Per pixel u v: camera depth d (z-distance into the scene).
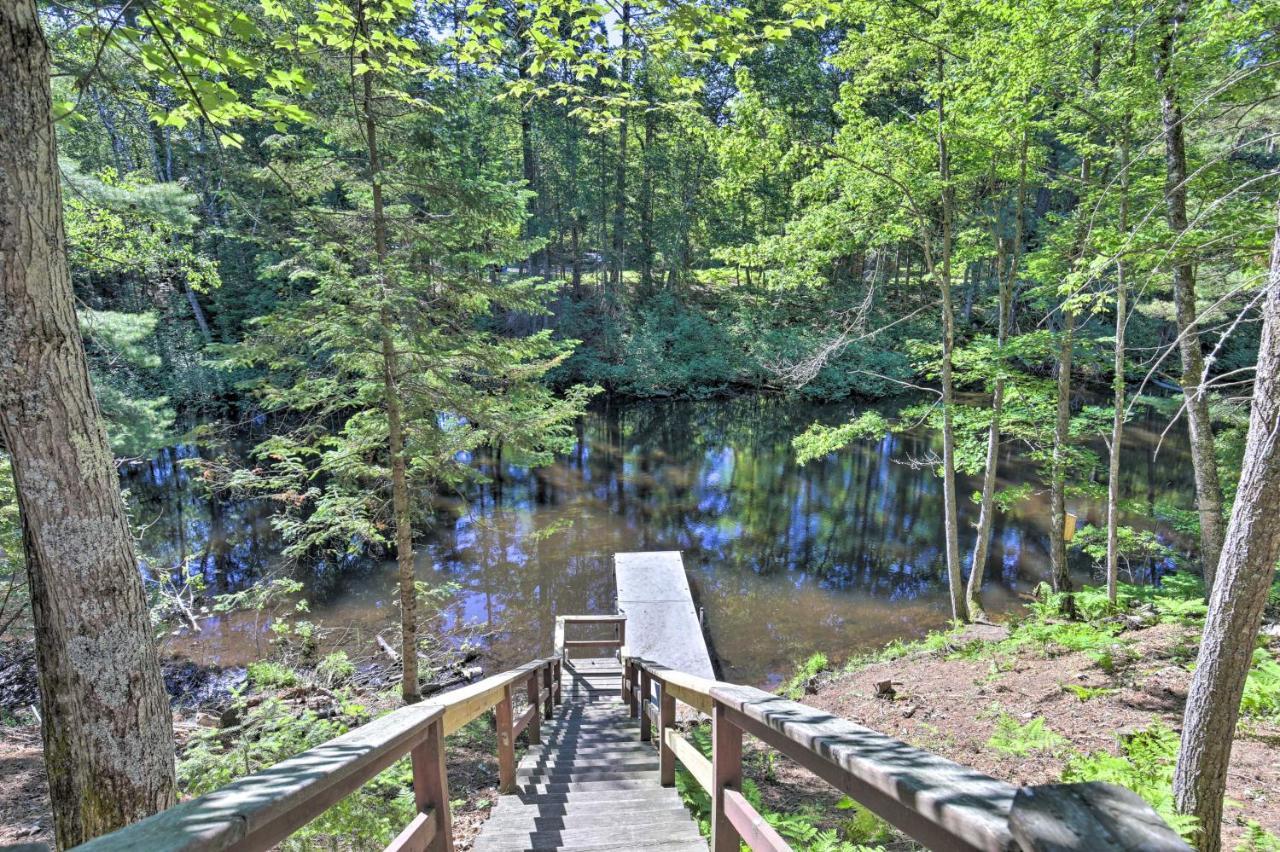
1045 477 13.79
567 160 31.03
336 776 1.41
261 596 10.15
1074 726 5.50
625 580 13.27
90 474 2.61
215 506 17.56
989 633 9.25
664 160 32.28
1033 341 9.69
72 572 2.60
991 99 7.96
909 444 23.64
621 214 32.88
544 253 33.19
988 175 10.48
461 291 7.90
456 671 10.23
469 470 8.59
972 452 11.83
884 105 13.44
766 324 31.30
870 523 16.78
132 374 13.00
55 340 2.49
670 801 3.84
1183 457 20.44
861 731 1.36
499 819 3.59
